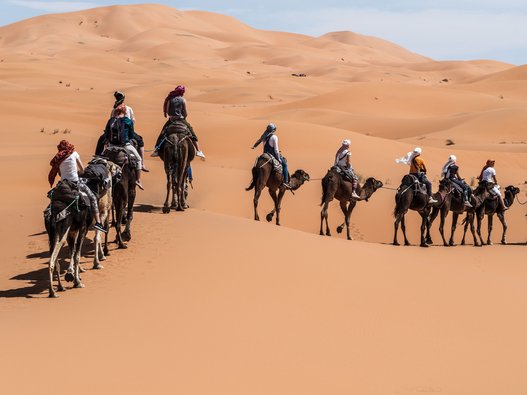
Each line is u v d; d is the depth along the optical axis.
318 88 147.62
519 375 10.25
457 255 21.55
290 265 15.62
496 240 28.78
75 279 14.13
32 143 44.31
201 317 12.15
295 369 9.96
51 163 14.02
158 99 106.44
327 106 101.94
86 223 14.15
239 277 14.59
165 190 30.03
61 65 162.50
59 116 61.16
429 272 16.86
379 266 16.70
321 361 10.35
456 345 11.55
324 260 16.39
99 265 15.41
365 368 10.18
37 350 10.31
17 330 11.30
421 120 83.81
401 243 27.67
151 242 17.16
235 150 48.41
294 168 40.19
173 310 12.51
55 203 13.48
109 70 175.88
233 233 17.88
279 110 102.06
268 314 12.48
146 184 31.12
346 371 10.00
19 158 35.69
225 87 141.25
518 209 33.41
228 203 30.05
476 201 24.62
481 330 12.52
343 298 13.77
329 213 30.34
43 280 14.97
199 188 31.61
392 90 110.44
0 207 23.41
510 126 76.88
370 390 9.34
